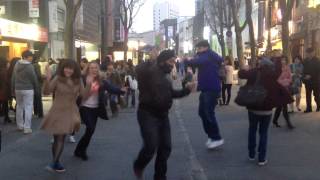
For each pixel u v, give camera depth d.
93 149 10.87
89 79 9.50
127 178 8.30
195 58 10.56
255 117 9.19
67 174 8.61
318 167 8.98
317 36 34.25
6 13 33.25
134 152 10.51
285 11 22.80
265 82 9.02
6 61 14.97
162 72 7.52
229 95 20.77
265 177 8.30
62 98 8.59
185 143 11.50
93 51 52.66
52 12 35.31
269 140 11.69
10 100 15.46
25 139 12.18
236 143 11.42
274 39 49.44
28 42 28.84
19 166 9.26
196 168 8.98
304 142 11.42
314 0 34.41
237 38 35.84
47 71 13.29
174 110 19.09
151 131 7.43
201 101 10.63
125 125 14.85
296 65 16.91
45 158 9.96
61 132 8.48
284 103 9.06
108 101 19.41
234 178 8.24
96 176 8.45
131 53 61.78
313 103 20.23
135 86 20.78
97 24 54.50
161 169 7.71
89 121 9.62
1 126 14.38
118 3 60.62
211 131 10.68
